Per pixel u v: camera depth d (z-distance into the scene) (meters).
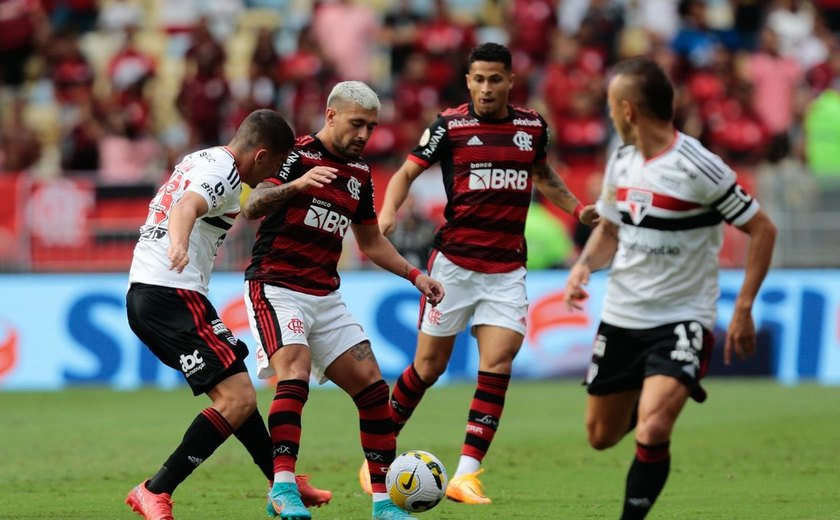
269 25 75.94
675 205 20.61
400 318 50.88
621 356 21.58
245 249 51.25
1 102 72.56
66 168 62.41
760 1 71.31
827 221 50.97
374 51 72.19
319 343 23.20
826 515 23.39
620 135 21.23
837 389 48.34
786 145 60.94
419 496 22.05
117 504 25.09
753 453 33.31
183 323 21.02
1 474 29.89
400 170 27.62
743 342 20.53
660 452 19.69
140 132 64.12
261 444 22.88
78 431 38.19
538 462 31.84
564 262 51.66
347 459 32.22
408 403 27.81
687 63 64.81
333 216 23.20
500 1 73.44
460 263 26.94
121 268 52.12
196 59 64.50
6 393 49.28
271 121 21.55
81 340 51.88
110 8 76.69
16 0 74.81
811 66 69.06
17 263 52.31
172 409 43.59
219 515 23.56
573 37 65.62
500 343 26.52
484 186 26.84
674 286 20.92
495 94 26.67
